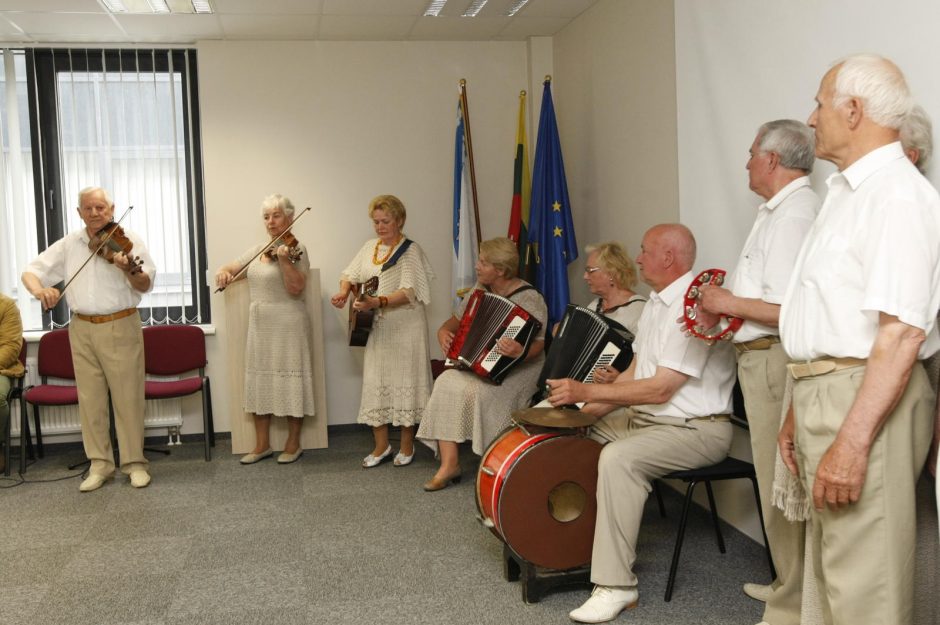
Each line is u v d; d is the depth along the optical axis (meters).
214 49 5.18
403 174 5.40
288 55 5.26
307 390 4.78
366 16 4.77
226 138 5.22
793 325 1.97
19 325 4.77
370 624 2.72
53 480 4.52
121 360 4.33
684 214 3.60
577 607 2.81
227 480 4.44
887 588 1.83
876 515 1.83
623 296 3.51
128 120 5.18
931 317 1.79
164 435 5.29
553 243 4.66
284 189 5.29
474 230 5.27
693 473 2.80
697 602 2.81
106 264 4.26
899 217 1.75
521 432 2.88
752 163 2.56
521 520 2.78
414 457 4.82
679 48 3.56
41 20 4.66
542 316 4.03
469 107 5.45
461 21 4.95
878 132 1.83
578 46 4.93
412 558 3.28
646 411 2.96
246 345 4.82
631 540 2.71
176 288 5.29
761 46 3.01
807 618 2.19
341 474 4.51
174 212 5.26
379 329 4.59
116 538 3.58
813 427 1.94
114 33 4.95
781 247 2.41
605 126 4.58
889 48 2.40
